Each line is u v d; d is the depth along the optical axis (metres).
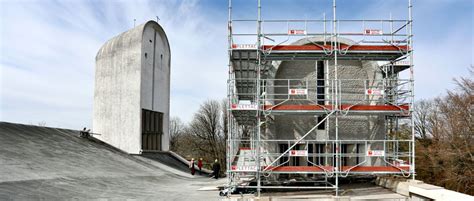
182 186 20.22
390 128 20.72
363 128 19.25
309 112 16.36
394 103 16.91
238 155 21.45
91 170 20.34
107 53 33.34
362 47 16.70
